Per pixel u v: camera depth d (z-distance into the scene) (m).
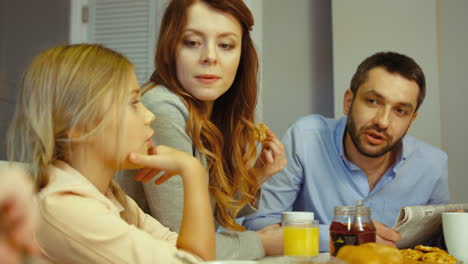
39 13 3.33
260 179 1.32
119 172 1.13
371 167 1.63
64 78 0.75
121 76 0.78
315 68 2.85
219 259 1.01
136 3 3.33
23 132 0.75
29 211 0.26
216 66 1.13
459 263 0.88
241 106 1.29
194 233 0.76
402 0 2.57
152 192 1.04
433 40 2.53
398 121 1.51
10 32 3.23
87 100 0.74
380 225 1.10
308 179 1.67
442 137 2.66
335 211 0.87
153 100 1.10
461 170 2.62
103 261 0.67
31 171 0.71
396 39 2.56
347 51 2.61
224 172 1.26
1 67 3.15
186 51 1.13
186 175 0.80
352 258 0.60
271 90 2.89
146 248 0.68
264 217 1.57
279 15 2.91
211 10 1.12
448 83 2.67
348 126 1.59
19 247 0.26
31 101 0.75
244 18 1.17
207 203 0.80
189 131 1.12
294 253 0.89
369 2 2.60
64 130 0.75
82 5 3.40
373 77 1.50
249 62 1.28
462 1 2.69
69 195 0.69
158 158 0.81
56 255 0.67
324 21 2.86
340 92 2.61
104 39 3.38
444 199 1.71
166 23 1.17
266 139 1.33
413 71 1.50
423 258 0.88
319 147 1.68
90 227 0.67
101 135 0.76
